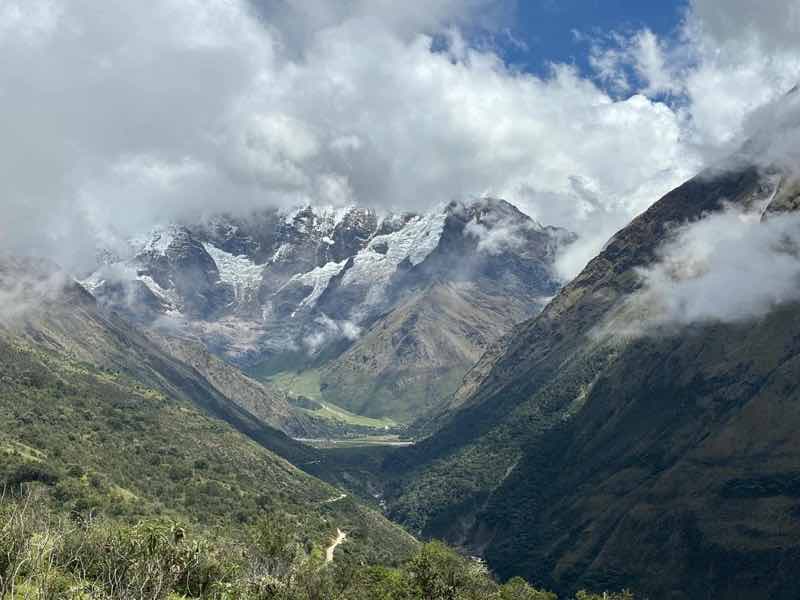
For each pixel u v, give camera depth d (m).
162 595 72.81
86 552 86.81
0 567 66.50
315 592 121.19
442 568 144.00
